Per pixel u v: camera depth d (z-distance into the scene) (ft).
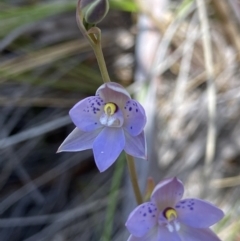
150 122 1.21
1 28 1.27
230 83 1.30
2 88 1.34
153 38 1.31
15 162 1.30
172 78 1.34
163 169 1.23
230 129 1.25
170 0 1.42
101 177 1.28
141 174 1.18
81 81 1.33
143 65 1.29
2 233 1.27
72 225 1.25
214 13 1.37
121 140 0.90
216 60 1.35
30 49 1.36
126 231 1.18
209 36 1.34
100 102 0.91
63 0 1.34
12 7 1.36
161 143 1.25
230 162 1.22
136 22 1.40
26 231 1.27
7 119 1.33
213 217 0.92
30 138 1.32
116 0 1.28
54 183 1.30
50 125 1.26
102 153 0.89
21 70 1.28
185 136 1.26
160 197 0.90
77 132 0.91
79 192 1.28
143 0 1.36
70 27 1.40
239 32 1.34
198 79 1.31
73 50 1.32
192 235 0.93
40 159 1.32
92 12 0.85
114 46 1.40
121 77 1.36
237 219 1.15
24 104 1.32
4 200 1.28
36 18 1.26
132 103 0.89
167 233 0.92
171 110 1.29
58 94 1.34
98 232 1.22
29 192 1.30
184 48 1.34
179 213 0.92
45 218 1.27
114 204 1.15
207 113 1.27
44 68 1.33
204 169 1.20
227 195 1.19
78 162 1.31
